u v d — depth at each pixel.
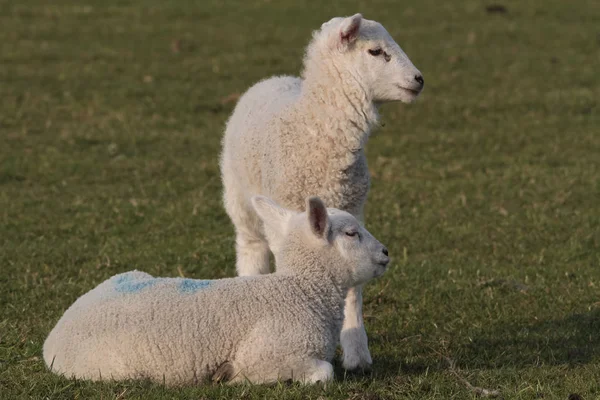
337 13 51.16
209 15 50.91
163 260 19.83
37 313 16.08
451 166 29.33
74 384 11.79
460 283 18.53
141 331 11.84
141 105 35.78
